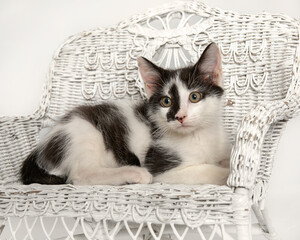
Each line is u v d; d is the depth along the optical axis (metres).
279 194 0.78
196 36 0.63
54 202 0.44
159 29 0.71
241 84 0.60
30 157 0.56
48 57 0.77
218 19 0.62
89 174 0.52
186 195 0.41
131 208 0.42
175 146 0.55
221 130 0.58
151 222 0.41
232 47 0.61
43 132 0.64
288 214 0.75
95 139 0.56
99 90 0.65
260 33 0.60
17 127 0.60
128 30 0.65
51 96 0.64
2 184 0.54
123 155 0.58
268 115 0.44
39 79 0.78
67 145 0.55
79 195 0.44
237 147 0.42
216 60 0.54
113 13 0.76
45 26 0.77
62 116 0.61
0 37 0.77
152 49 0.64
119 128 0.58
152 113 0.57
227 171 0.50
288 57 0.57
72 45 0.65
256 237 0.71
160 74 0.56
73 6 0.76
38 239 0.72
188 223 0.40
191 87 0.54
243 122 0.44
